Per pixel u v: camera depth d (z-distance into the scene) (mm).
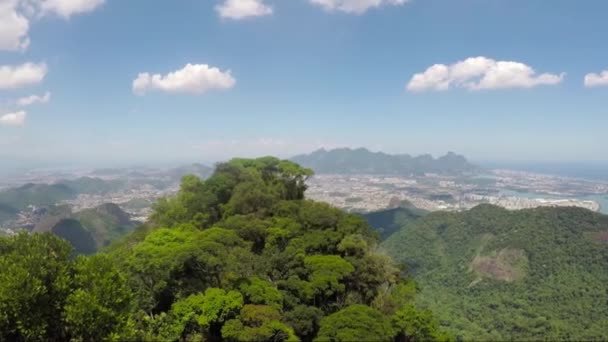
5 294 21703
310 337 27109
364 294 32469
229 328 24828
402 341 26156
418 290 35719
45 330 23156
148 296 28094
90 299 22719
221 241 33031
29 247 25922
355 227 39469
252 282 28516
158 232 33312
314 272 30812
